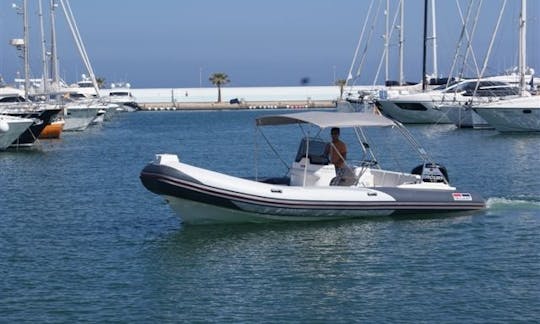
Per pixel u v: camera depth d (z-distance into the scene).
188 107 147.75
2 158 37.81
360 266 14.38
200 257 15.19
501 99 47.88
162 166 16.61
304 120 17.95
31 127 42.31
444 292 12.77
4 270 14.39
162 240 16.72
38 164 34.91
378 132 51.91
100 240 16.95
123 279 13.74
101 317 11.73
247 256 15.19
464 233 16.88
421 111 56.66
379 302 12.32
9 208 21.59
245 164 34.78
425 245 15.88
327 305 12.20
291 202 17.14
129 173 30.84
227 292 12.91
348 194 17.61
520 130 46.97
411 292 12.78
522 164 31.72
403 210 18.16
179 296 12.72
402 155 36.50
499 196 22.72
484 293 12.69
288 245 15.95
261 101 151.12
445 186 18.84
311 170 18.17
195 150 43.84
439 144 42.19
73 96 71.25
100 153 41.34
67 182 27.73
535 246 15.75
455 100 54.34
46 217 20.00
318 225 17.58
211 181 16.72
